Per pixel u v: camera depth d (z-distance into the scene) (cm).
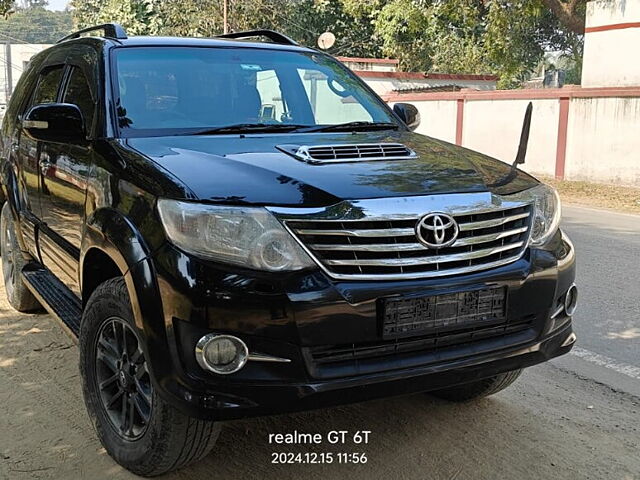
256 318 268
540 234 327
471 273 297
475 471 328
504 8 2323
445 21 2639
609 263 760
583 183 1592
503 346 307
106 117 373
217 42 454
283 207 278
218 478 317
